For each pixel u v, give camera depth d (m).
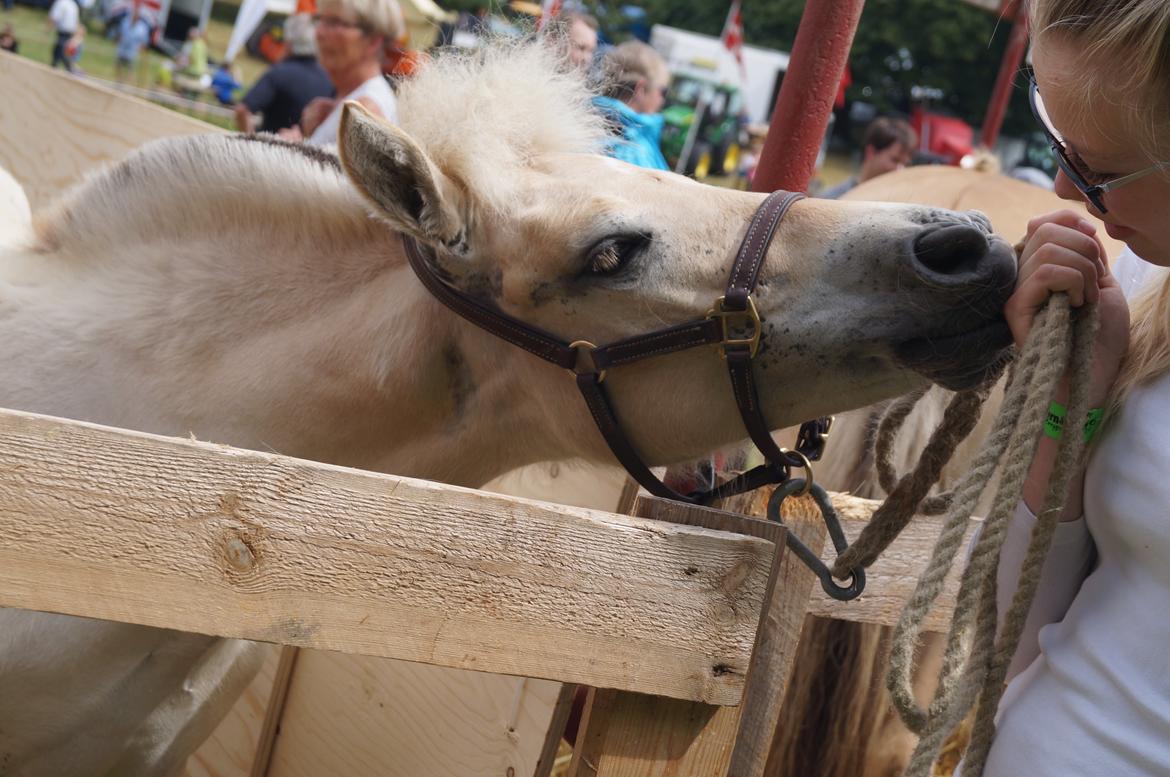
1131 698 1.25
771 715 1.81
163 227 1.85
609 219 1.63
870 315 1.60
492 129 1.74
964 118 19.38
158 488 1.09
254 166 1.84
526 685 1.92
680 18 20.47
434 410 1.80
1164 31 1.12
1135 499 1.28
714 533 1.30
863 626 2.49
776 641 1.82
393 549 1.17
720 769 1.39
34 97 3.63
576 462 1.91
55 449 1.06
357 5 3.79
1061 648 1.36
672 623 1.29
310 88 4.89
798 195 1.73
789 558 1.80
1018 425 1.24
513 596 1.22
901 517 1.48
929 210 1.61
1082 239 1.34
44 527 1.07
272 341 1.78
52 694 1.70
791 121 2.04
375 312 1.77
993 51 19.06
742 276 1.63
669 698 1.35
